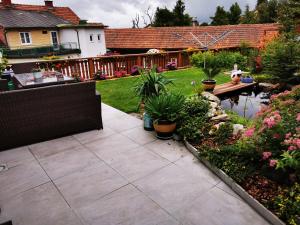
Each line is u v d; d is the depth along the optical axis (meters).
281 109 3.03
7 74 6.55
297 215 2.10
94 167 3.18
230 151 3.07
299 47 6.95
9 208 2.49
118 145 3.77
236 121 4.36
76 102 4.01
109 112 5.25
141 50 18.89
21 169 3.16
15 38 19.19
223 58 9.38
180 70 10.44
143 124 4.52
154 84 4.36
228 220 2.28
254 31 14.68
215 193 2.65
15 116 3.57
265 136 2.73
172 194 2.65
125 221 2.30
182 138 3.82
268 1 23.38
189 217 2.33
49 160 3.36
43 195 2.67
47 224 2.29
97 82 8.23
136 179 2.92
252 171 2.79
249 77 7.55
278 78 7.08
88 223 2.29
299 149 2.31
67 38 21.61
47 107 3.78
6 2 21.72
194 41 12.60
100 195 2.66
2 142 3.58
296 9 9.16
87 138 4.02
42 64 7.54
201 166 3.17
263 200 2.38
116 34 20.47
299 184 2.39
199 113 4.25
